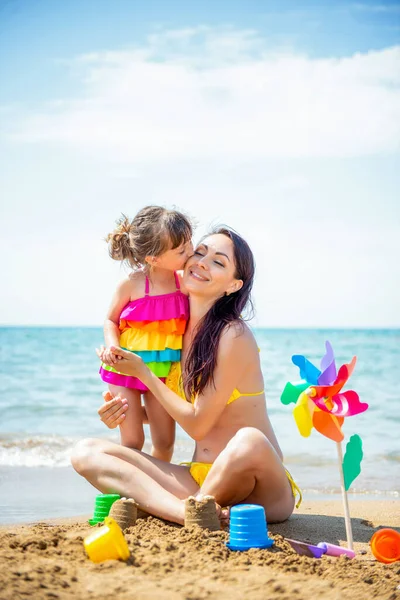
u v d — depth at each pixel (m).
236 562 2.96
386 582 2.80
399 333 47.38
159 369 4.21
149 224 4.20
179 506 3.72
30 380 17.03
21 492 5.56
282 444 8.23
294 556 3.09
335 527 4.13
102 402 12.93
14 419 10.84
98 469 3.97
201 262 4.07
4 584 2.52
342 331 56.75
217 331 3.95
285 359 24.52
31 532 3.65
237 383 3.98
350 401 3.41
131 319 4.25
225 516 3.64
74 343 32.41
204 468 3.94
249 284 4.19
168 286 4.32
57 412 11.65
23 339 36.16
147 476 3.91
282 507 4.03
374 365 21.28
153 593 2.56
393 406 12.34
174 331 4.21
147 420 4.44
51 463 7.11
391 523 4.29
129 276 4.39
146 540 3.28
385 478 6.32
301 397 3.43
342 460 3.48
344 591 2.65
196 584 2.67
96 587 2.60
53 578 2.64
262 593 2.60
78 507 4.96
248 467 3.67
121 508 3.63
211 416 3.90
